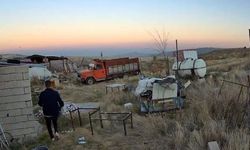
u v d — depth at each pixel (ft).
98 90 90.48
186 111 41.42
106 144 33.60
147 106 47.55
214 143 26.96
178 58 93.66
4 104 37.47
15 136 37.65
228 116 34.76
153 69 139.95
